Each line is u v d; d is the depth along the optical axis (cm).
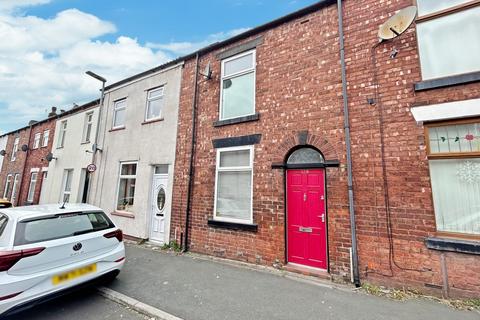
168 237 713
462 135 400
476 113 379
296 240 516
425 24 449
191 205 685
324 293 400
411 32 449
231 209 615
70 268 347
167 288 421
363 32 496
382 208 429
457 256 371
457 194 394
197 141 714
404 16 438
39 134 1545
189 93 773
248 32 658
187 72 799
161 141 809
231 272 498
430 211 395
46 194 1284
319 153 519
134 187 864
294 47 580
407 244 404
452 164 402
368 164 450
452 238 381
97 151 1023
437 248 380
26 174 1536
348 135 471
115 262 411
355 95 482
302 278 463
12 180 1661
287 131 550
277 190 540
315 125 517
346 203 459
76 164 1153
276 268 515
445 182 403
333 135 493
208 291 410
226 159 649
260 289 417
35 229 347
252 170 585
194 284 439
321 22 553
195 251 648
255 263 545
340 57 512
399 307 352
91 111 1159
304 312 343
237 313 341
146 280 457
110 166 959
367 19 496
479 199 381
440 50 432
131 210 860
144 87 926
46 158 1285
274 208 538
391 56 458
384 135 444
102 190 957
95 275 377
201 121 718
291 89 564
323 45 540
